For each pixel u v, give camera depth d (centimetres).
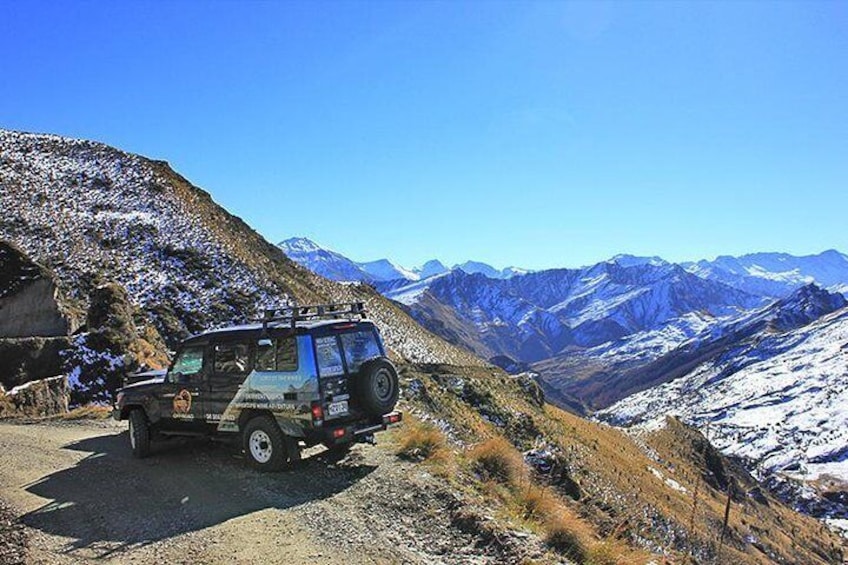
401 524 812
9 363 2097
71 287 3894
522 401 5709
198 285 4722
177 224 5756
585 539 839
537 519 927
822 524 13662
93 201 5712
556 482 1691
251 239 7219
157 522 822
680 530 3334
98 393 2161
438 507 871
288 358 997
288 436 1005
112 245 4866
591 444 5662
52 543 757
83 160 6819
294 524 802
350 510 854
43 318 2545
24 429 1501
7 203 4956
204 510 862
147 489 968
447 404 3247
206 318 4206
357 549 729
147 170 6950
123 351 2317
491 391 4622
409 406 2398
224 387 1061
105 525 816
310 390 971
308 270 8038
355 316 1137
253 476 1012
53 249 4366
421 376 3856
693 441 11700
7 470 1087
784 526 9950
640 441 9588
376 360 1037
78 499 923
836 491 19862
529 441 3706
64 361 2205
